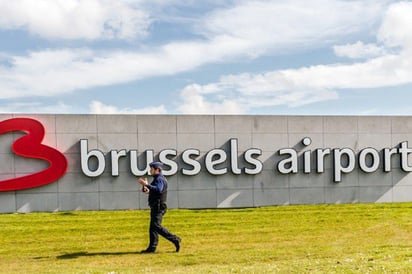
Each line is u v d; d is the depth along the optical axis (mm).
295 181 21078
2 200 18797
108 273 10719
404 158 21969
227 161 20484
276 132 20922
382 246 13836
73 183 19250
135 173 19562
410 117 22078
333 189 21406
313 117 21266
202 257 12539
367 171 21594
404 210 20297
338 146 21453
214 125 20406
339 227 17312
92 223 17594
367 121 21766
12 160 18797
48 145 19047
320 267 10594
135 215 18797
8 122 18688
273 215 19141
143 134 19828
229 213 19469
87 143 19312
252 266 11086
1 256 13383
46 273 11023
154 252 13164
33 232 16375
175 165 19922
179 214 19109
